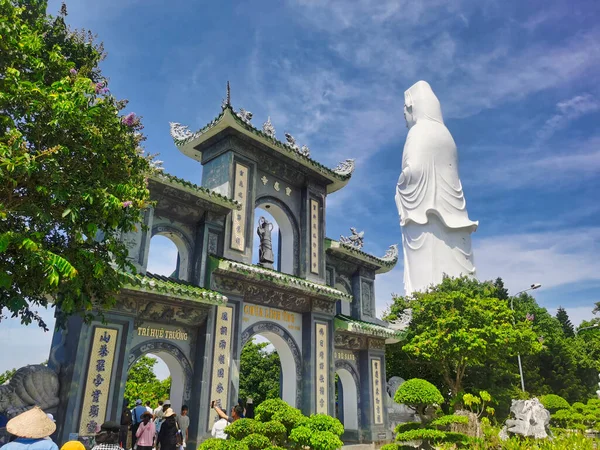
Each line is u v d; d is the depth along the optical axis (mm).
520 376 35500
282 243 24516
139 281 15227
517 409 22078
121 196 11211
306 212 24562
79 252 10664
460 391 28875
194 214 19688
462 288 35062
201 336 18234
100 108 10805
